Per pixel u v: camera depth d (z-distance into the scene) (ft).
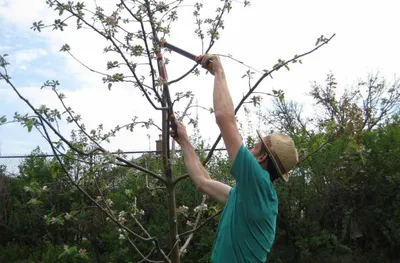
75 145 10.89
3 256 36.81
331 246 32.71
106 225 32.63
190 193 32.76
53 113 9.95
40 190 11.95
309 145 14.21
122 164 10.96
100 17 11.16
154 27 11.22
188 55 9.04
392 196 32.53
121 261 31.91
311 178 34.42
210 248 32.22
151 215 33.81
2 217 39.75
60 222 13.38
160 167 17.95
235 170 7.20
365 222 33.19
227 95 7.70
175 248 11.69
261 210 7.19
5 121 9.23
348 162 32.14
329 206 34.01
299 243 32.42
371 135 34.09
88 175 11.19
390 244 32.27
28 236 38.17
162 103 11.15
